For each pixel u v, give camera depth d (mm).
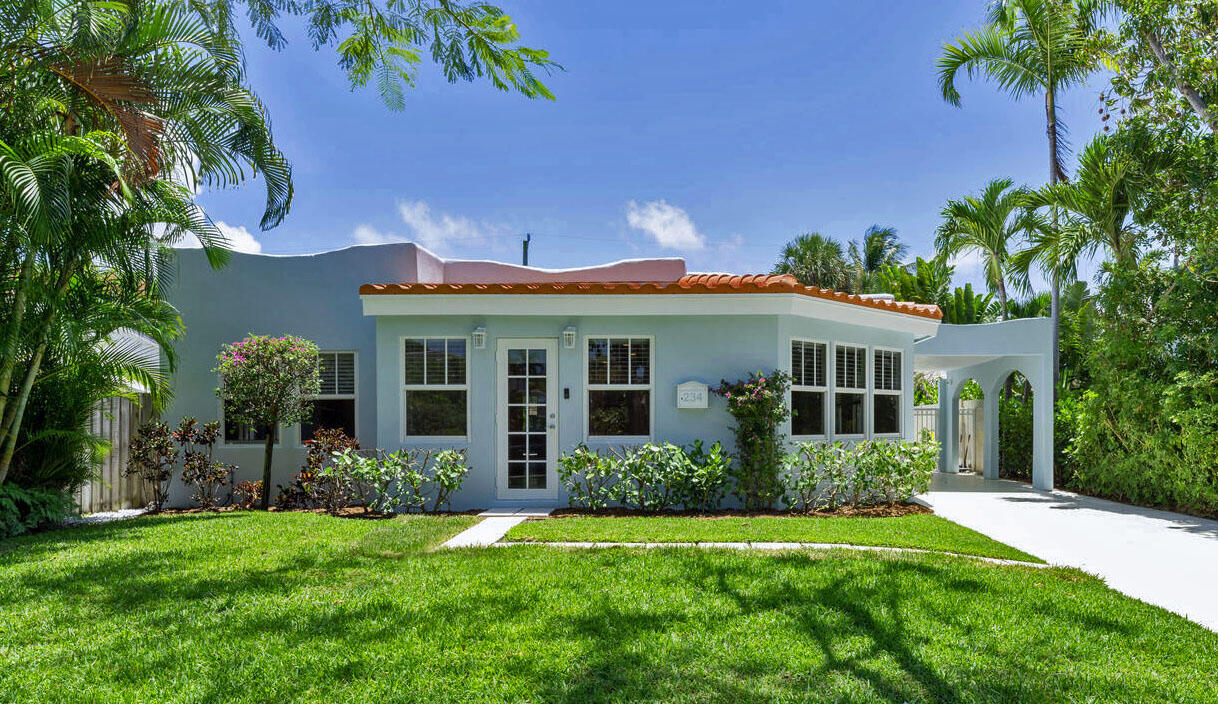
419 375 10594
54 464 9453
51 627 4828
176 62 8773
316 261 12312
